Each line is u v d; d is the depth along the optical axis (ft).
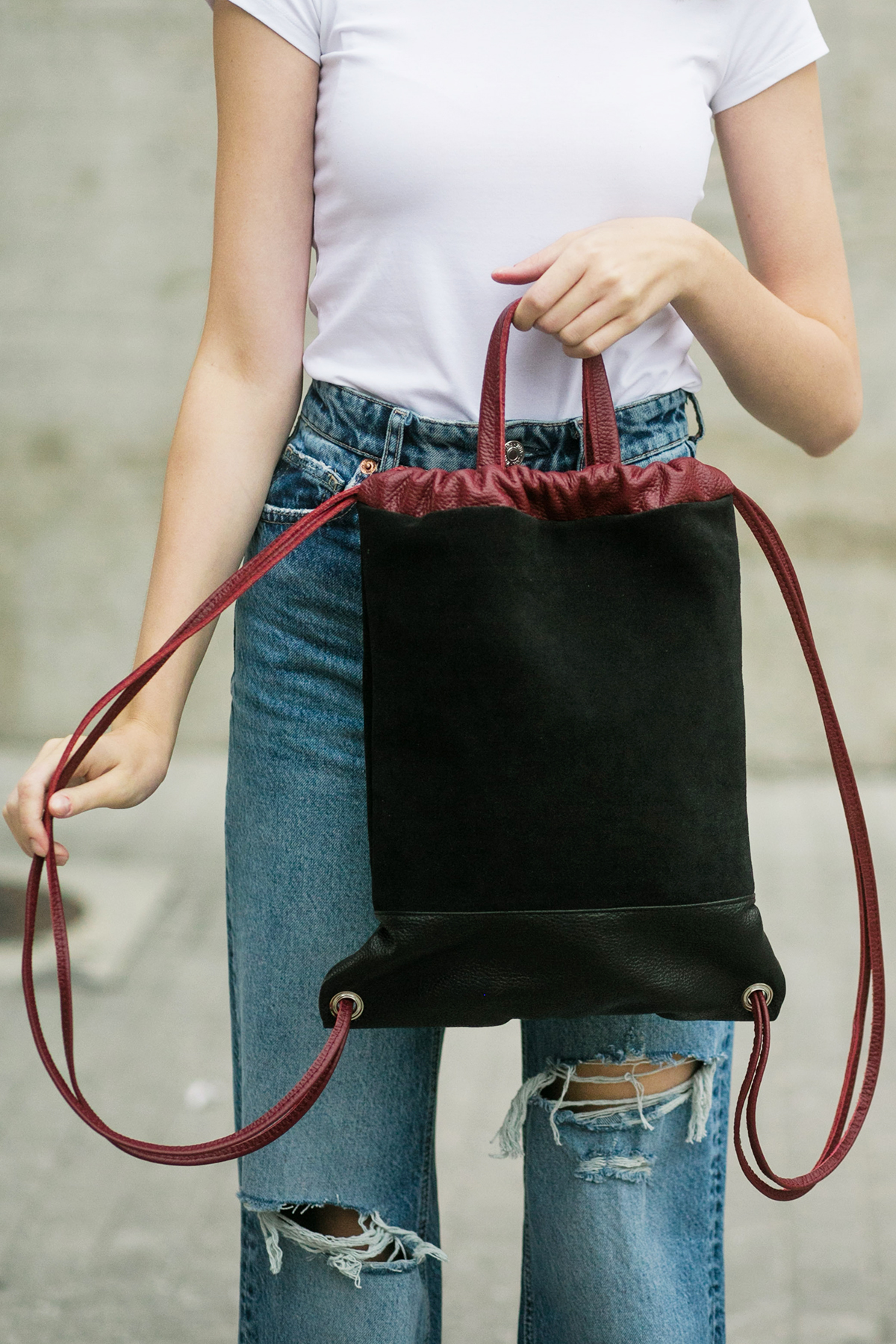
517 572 6.77
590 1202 8.08
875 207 26.16
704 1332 8.24
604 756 6.81
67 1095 7.00
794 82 8.14
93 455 28.12
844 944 20.42
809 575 27.22
